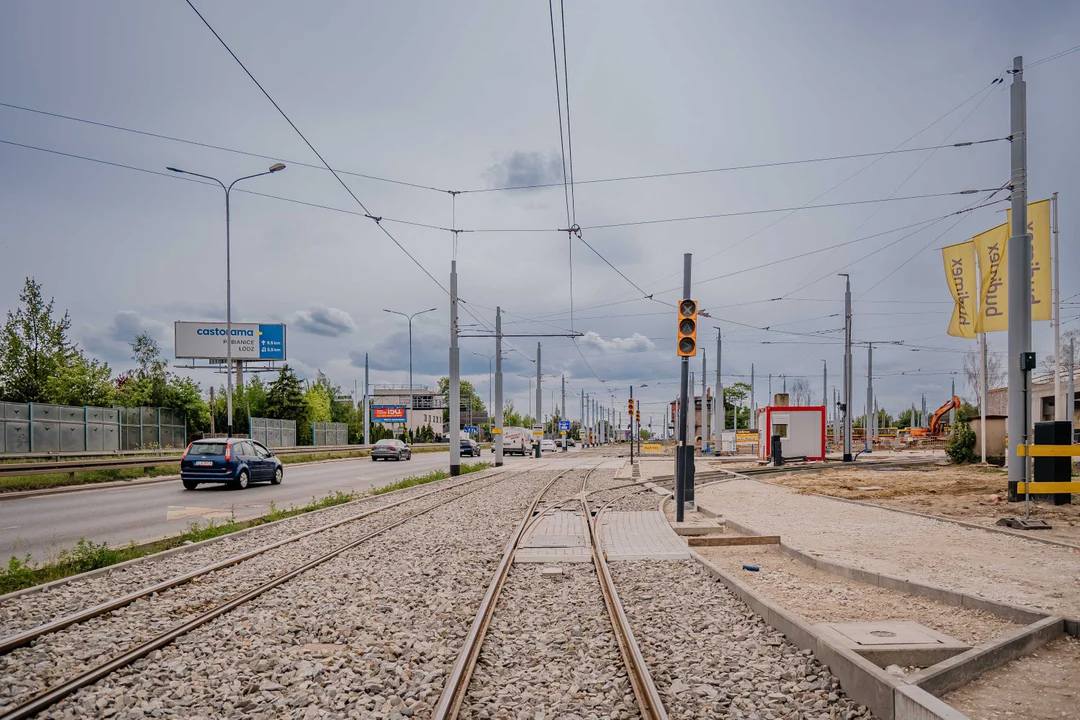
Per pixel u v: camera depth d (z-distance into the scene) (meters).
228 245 31.75
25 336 37.53
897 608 7.29
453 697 5.04
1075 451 12.77
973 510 15.07
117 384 65.69
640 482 26.78
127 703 5.09
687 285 15.18
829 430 82.56
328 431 65.06
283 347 67.44
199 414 62.00
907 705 4.40
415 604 7.90
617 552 11.27
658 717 4.63
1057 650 5.79
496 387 41.16
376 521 15.09
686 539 12.52
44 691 5.18
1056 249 23.89
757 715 4.84
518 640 6.59
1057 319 23.95
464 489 23.59
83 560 10.08
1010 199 17.34
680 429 14.91
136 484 25.86
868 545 11.12
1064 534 11.76
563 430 78.75
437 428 140.62
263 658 6.05
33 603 7.93
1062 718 4.48
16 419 30.75
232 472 23.02
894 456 46.53
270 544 11.88
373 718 4.84
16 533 13.66
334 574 9.50
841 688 5.25
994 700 4.79
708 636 6.65
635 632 6.80
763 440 40.16
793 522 14.16
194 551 11.39
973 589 7.86
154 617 7.36
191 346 66.31
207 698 5.19
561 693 5.26
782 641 6.35
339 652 6.20
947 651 5.59
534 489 23.56
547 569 10.02
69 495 21.52
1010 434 16.19
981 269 19.91
